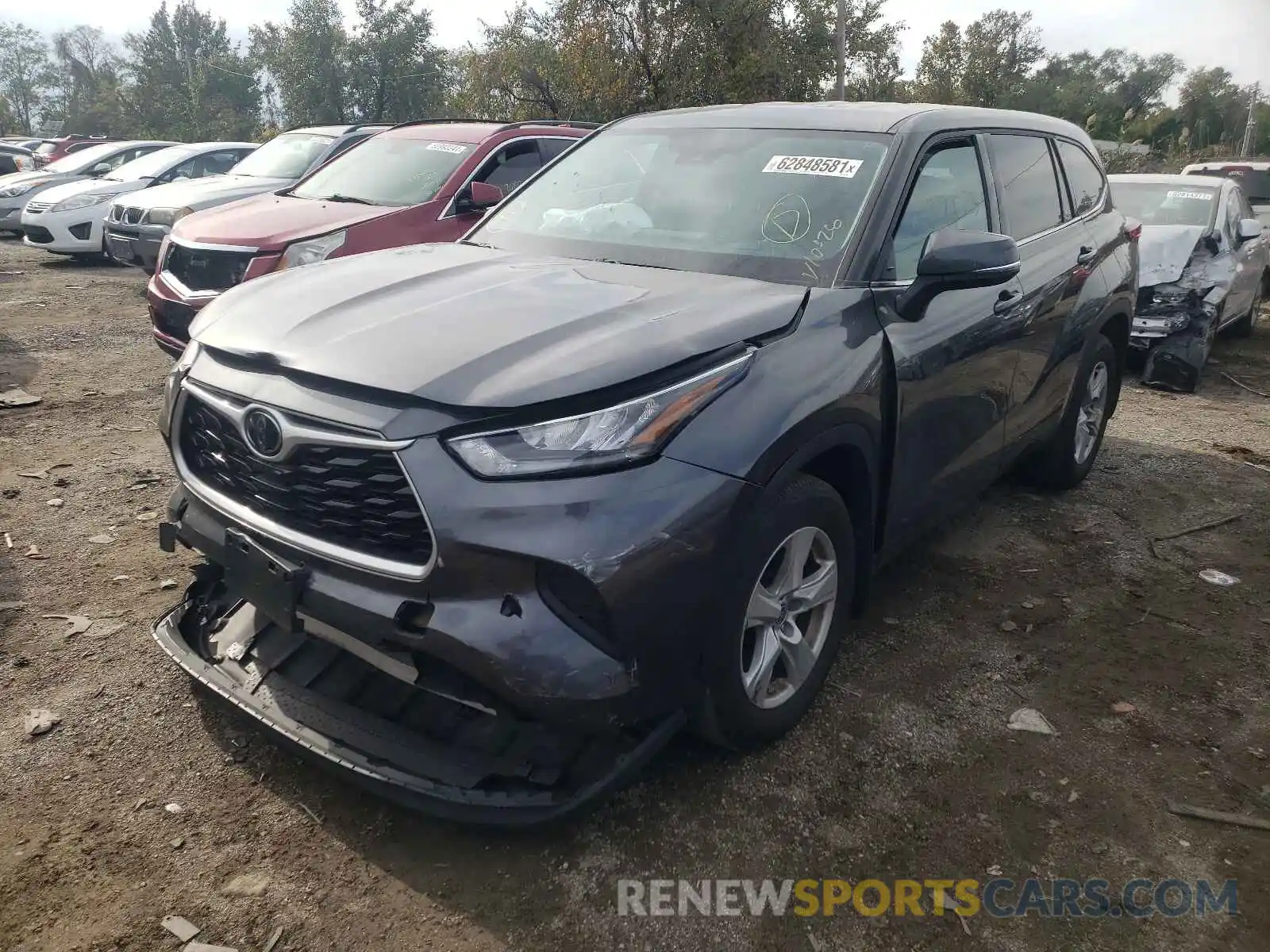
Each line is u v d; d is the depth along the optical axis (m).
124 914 2.25
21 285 11.27
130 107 59.28
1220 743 3.01
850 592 3.05
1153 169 31.67
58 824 2.51
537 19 21.52
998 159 4.00
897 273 3.15
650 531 2.21
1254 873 2.48
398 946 2.19
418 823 2.57
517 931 2.25
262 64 37.28
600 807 2.63
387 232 6.66
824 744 2.94
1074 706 3.20
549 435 2.19
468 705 2.33
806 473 2.81
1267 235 10.91
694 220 3.36
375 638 2.30
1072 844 2.56
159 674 3.17
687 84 19.50
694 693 2.46
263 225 6.43
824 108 3.79
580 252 3.40
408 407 2.23
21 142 30.86
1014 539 4.57
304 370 2.37
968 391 3.49
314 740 2.49
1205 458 5.93
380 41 35.69
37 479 4.88
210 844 2.46
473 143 7.41
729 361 2.47
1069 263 4.37
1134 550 4.48
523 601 2.18
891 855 2.51
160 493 4.76
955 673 3.38
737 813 2.64
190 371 2.72
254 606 2.63
